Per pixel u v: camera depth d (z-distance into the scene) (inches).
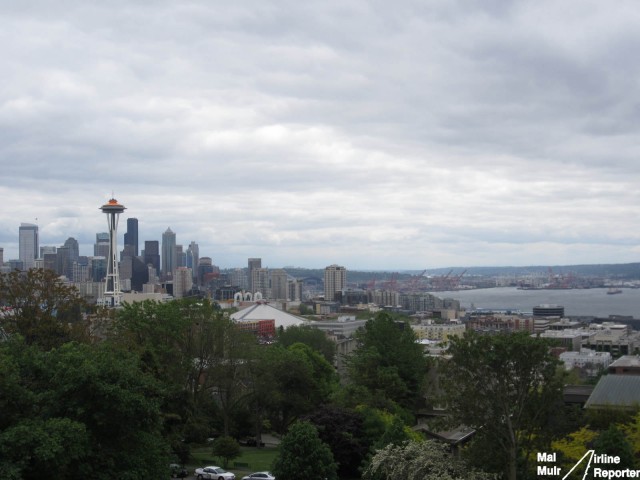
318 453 3179.1
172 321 4389.8
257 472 3676.2
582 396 3978.8
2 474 1998.0
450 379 2623.0
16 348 2751.0
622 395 3558.1
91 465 2335.1
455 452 3833.7
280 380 4891.7
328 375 5935.0
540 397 2573.8
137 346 3762.3
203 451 4677.7
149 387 2588.6
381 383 5113.2
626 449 2583.7
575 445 2827.3
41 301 3607.3
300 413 4968.0
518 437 2578.7
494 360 2472.9
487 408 2541.8
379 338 5477.4
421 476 2551.7
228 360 4788.4
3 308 3567.9
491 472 2524.6
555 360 2517.2
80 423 2244.1
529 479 2647.6
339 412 3875.5
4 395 2304.4
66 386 2341.3
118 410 2352.4
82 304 3806.6
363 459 3666.3
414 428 4475.9
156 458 2576.3
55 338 3531.0
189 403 4104.3
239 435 5167.3
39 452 2052.2
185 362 4461.1
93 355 2571.4
